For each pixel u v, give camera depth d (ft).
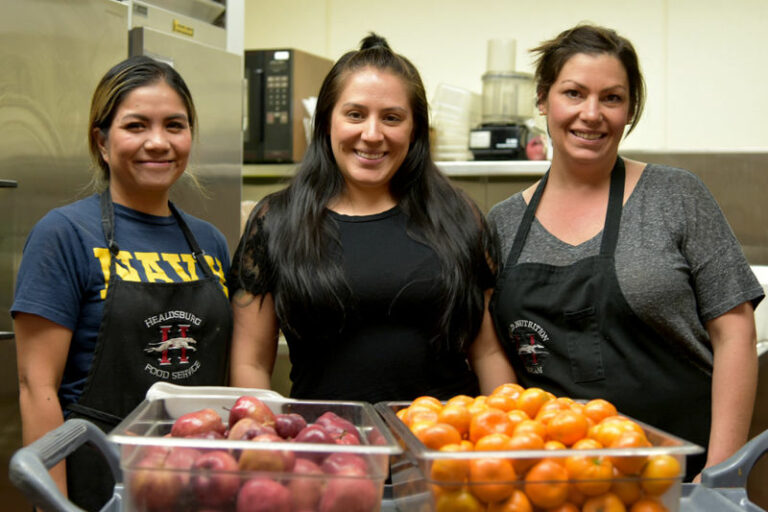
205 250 5.32
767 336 8.14
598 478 2.98
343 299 4.75
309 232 4.86
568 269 4.95
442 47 12.29
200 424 3.35
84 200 4.92
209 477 2.89
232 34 9.16
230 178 8.93
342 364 4.82
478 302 5.02
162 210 5.16
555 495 3.00
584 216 5.10
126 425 3.13
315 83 11.13
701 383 4.92
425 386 4.88
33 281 4.50
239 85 9.00
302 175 5.13
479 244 5.08
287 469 2.91
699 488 3.62
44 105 6.93
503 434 3.26
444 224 4.99
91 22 7.28
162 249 5.02
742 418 4.75
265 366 5.22
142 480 2.92
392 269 4.82
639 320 4.81
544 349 5.02
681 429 4.87
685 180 5.00
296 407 3.73
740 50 11.05
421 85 5.04
